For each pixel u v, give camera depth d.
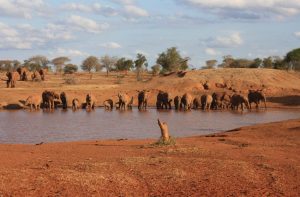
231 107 67.81
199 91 82.31
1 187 13.02
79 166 16.28
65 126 41.31
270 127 32.06
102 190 13.34
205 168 16.47
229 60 134.62
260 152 20.75
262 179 15.18
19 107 64.75
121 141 26.75
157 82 86.62
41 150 21.61
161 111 64.00
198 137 29.11
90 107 65.06
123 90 81.56
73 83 96.50
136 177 14.99
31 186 13.29
